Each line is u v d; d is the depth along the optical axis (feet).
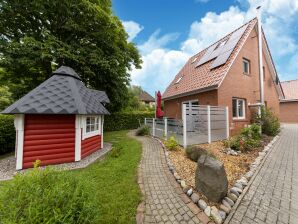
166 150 21.70
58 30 36.58
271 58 42.83
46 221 5.33
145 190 11.72
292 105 67.62
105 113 25.52
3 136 23.53
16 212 5.40
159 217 9.04
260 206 10.27
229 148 21.40
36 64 32.89
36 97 18.47
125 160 18.34
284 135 34.50
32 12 32.37
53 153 18.83
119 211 9.22
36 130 18.13
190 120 23.38
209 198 10.38
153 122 36.40
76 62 34.09
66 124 19.66
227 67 29.73
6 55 29.48
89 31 37.24
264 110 34.53
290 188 12.54
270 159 19.08
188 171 14.75
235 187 12.06
